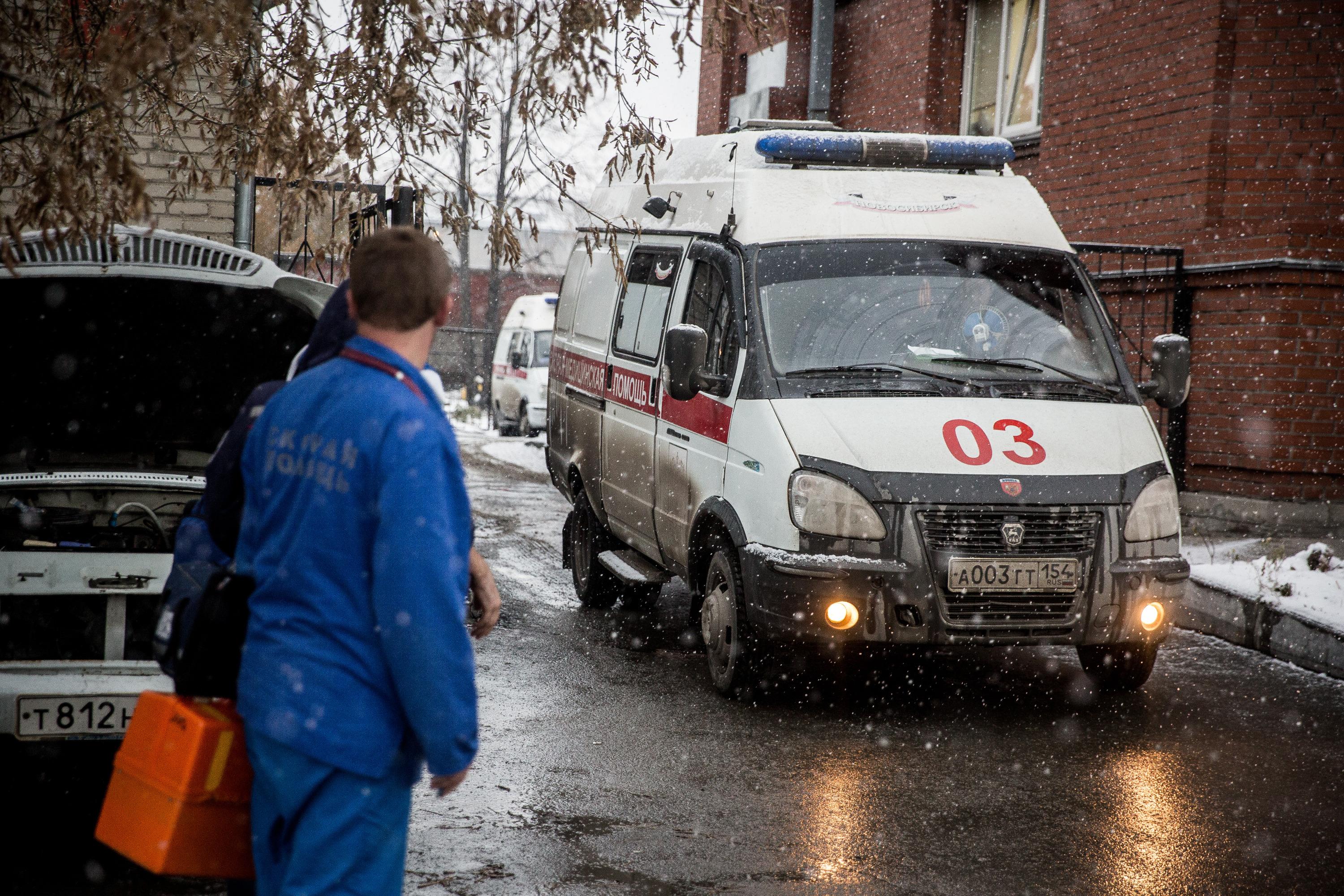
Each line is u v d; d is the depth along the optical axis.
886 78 17.45
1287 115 11.51
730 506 6.77
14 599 4.57
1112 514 6.41
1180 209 12.16
